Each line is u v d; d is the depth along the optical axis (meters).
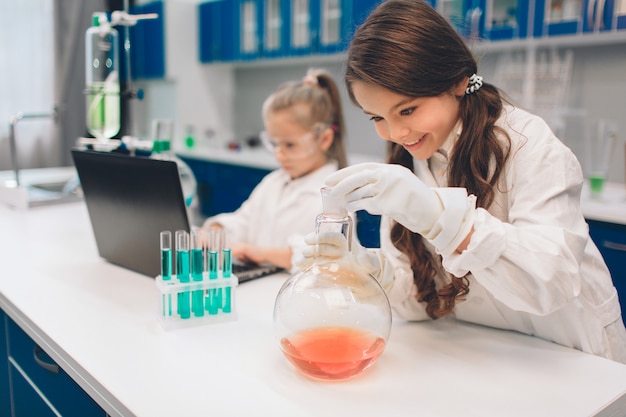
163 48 4.33
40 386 1.10
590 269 1.01
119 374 0.80
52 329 0.96
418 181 0.78
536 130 0.91
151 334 0.94
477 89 0.94
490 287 0.81
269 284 1.25
